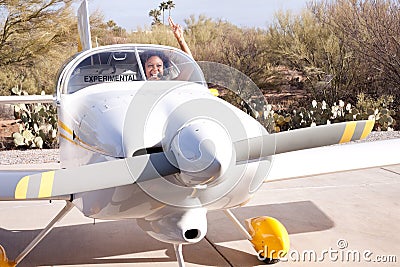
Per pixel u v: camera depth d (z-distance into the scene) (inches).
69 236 170.4
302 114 394.0
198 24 684.7
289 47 572.7
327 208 197.8
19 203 216.8
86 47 200.2
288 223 179.3
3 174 106.5
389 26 506.0
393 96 488.4
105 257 150.8
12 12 447.5
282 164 141.4
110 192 108.9
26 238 169.0
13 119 470.3
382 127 402.3
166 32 660.1
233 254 151.5
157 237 118.9
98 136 111.0
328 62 533.0
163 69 139.9
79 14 211.2
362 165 143.5
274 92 578.2
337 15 544.4
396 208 196.2
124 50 143.3
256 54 600.7
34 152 338.3
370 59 511.8
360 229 171.6
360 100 462.6
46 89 517.0
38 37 465.4
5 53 471.8
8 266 139.3
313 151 149.9
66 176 101.3
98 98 122.0
